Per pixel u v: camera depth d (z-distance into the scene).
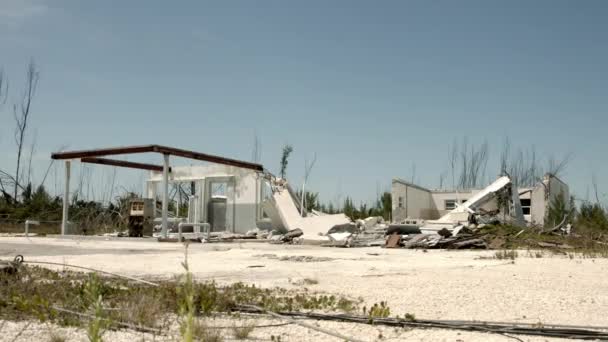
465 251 22.86
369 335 6.32
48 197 44.09
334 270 13.59
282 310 7.72
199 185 38.56
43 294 7.91
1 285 8.26
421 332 6.50
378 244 27.47
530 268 14.30
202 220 38.28
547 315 7.73
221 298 7.77
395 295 9.28
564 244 24.77
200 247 23.30
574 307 8.36
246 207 36.78
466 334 6.43
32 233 34.72
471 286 10.44
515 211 34.62
